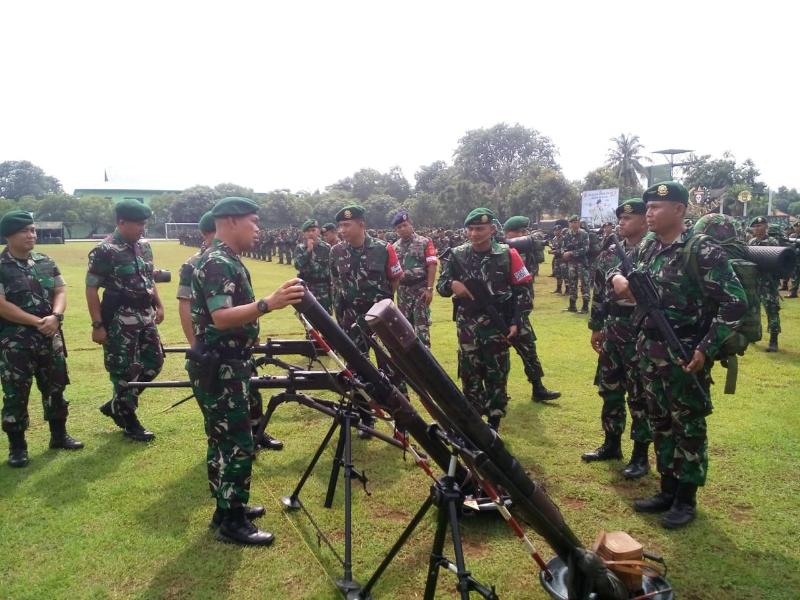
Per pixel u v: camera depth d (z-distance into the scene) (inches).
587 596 91.9
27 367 188.9
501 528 148.1
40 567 131.9
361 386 113.7
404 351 88.7
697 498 161.0
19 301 187.9
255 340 142.5
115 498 165.5
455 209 2026.3
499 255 199.6
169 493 168.7
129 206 206.2
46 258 200.7
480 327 201.5
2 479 178.4
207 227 229.5
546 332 413.7
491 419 205.8
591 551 99.7
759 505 156.6
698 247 136.9
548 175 1865.2
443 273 209.8
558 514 101.4
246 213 136.9
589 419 230.2
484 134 2770.7
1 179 4281.5
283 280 813.2
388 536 144.9
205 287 131.0
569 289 518.6
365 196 3221.0
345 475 126.9
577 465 186.2
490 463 91.9
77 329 445.4
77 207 2851.9
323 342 117.3
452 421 95.5
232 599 120.1
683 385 140.9
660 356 143.6
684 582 124.2
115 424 230.4
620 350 177.8
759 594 120.1
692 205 1332.4
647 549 137.1
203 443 208.8
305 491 170.6
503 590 122.8
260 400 206.2
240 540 140.9
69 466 188.4
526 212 1889.8
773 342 340.8
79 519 153.3
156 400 263.9
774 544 138.3
